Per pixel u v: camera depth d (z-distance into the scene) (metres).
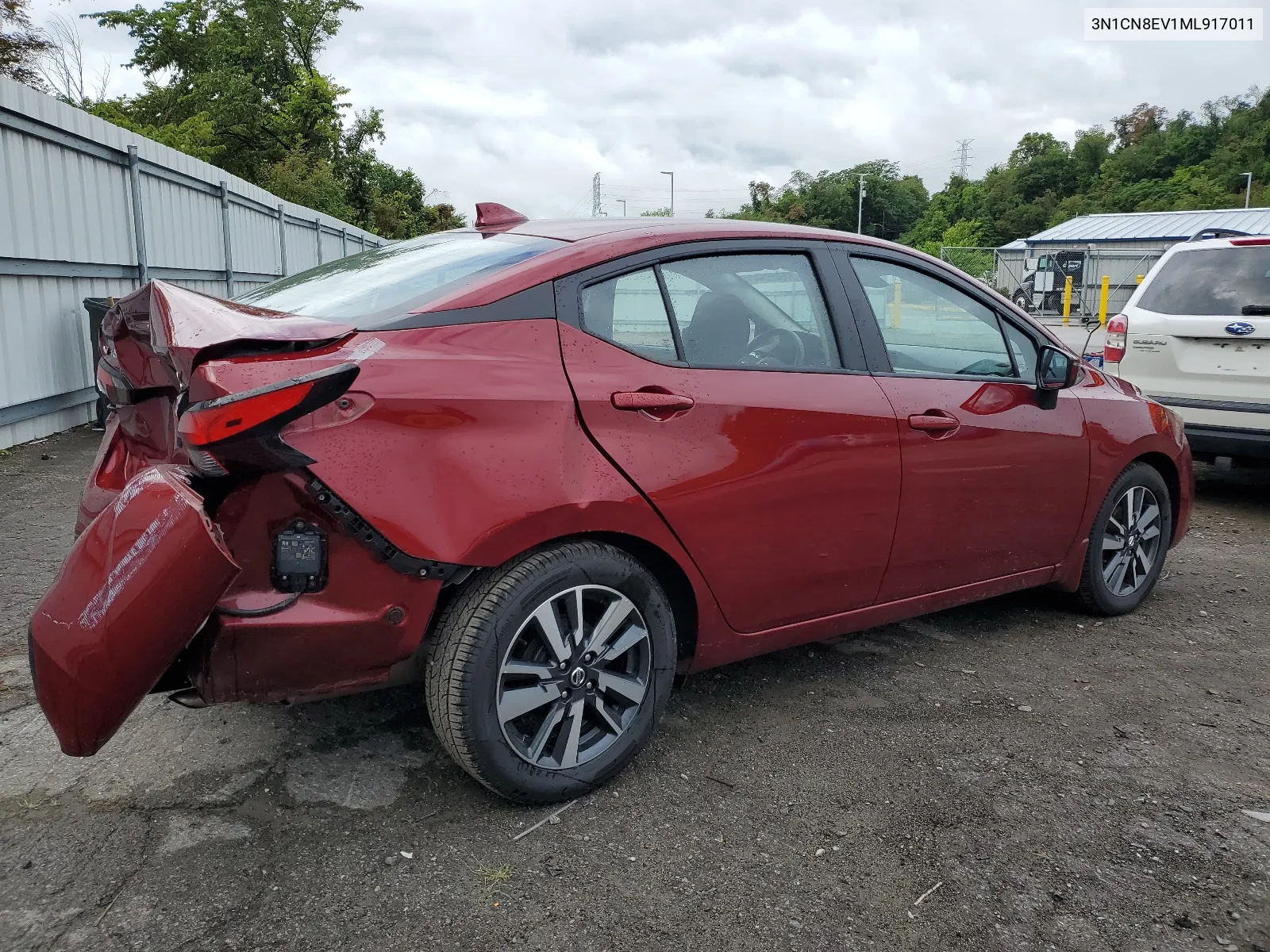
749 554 2.88
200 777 2.69
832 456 3.03
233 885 2.22
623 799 2.67
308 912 2.14
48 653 1.99
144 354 2.41
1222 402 6.31
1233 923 2.22
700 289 2.90
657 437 2.65
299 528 2.18
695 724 3.16
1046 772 2.90
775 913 2.20
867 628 3.37
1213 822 2.64
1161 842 2.54
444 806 2.59
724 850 2.44
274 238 14.91
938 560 3.46
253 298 3.18
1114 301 34.03
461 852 2.39
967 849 2.48
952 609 4.43
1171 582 4.96
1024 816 2.64
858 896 2.28
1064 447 3.82
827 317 3.18
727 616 2.92
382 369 2.27
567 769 2.59
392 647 2.33
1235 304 6.29
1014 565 3.79
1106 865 2.43
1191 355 6.48
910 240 107.50
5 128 7.10
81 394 8.41
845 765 2.91
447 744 2.46
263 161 34.81
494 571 2.43
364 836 2.44
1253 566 5.27
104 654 1.96
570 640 2.54
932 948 2.10
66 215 8.04
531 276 2.59
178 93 37.53
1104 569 4.27
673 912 2.19
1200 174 91.56
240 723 3.02
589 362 2.60
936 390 3.38
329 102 35.69
